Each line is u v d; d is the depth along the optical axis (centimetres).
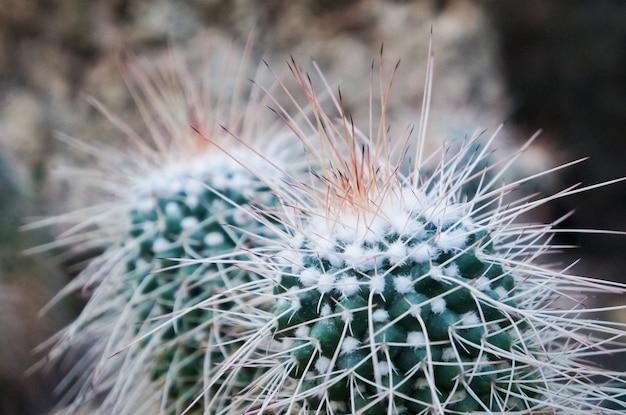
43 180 81
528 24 102
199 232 43
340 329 32
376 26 99
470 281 32
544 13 101
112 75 96
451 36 99
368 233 33
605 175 104
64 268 75
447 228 33
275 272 35
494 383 32
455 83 98
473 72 99
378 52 98
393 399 32
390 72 97
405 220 33
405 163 57
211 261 38
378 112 94
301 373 33
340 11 99
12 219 73
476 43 100
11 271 72
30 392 71
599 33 102
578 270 84
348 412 32
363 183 35
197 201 43
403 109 95
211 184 43
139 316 44
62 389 68
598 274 93
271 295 34
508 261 34
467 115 77
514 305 33
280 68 96
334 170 36
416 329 32
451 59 99
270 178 43
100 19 98
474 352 32
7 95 98
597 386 36
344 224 33
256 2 98
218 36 97
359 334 32
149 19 98
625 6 102
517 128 98
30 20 99
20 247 73
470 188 57
